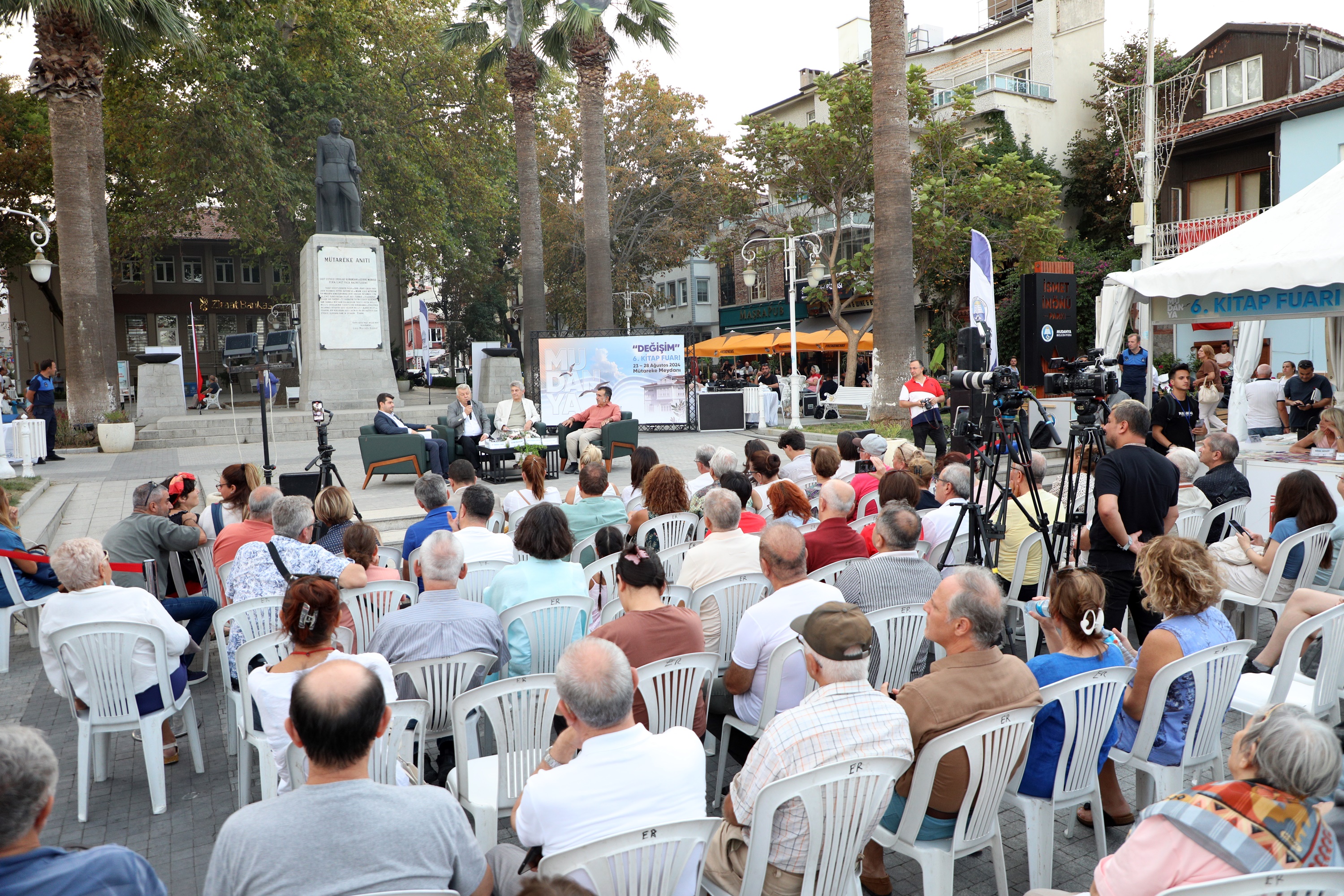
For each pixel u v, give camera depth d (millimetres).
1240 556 5348
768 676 3723
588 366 19375
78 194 17109
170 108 25672
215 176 27266
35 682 5754
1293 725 1996
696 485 7738
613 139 35281
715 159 35844
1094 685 3100
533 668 4348
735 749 4297
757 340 34156
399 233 31031
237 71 25766
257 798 4195
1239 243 7703
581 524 6434
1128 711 3461
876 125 15688
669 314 50188
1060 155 31672
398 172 28938
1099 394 5203
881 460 7824
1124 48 30516
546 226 37188
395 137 28719
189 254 43906
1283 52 24000
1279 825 1996
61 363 41875
